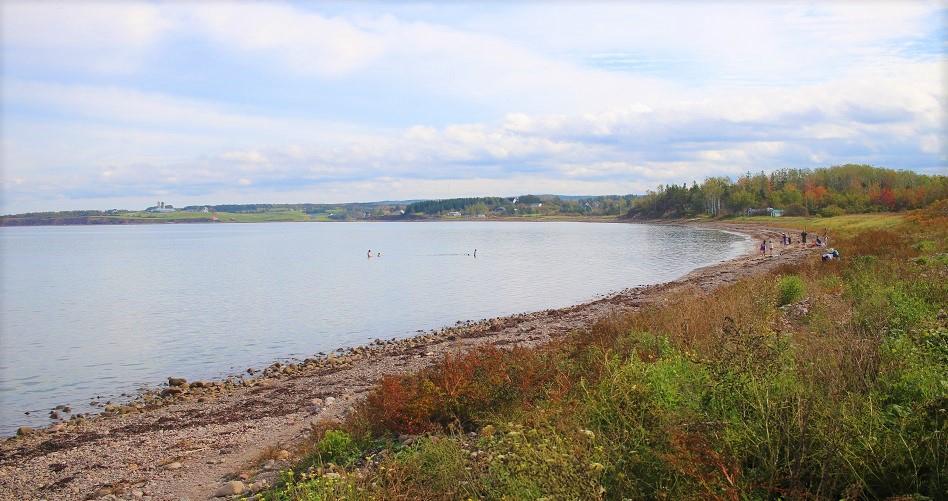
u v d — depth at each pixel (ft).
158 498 32.32
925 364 22.82
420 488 21.99
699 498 15.60
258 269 224.53
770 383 20.58
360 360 75.15
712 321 41.39
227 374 74.28
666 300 90.58
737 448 17.70
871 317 34.94
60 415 58.95
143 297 150.00
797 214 470.80
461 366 35.22
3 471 40.81
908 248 91.97
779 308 51.88
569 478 16.52
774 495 16.25
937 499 15.55
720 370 22.30
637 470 18.34
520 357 36.99
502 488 19.31
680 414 20.51
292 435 41.96
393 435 32.50
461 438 25.91
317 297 143.54
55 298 150.92
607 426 21.58
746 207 543.80
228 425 48.11
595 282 158.61
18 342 95.35
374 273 200.44
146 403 62.03
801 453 16.66
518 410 28.40
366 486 22.91
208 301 140.05
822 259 93.30
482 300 132.16
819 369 22.27
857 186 469.57
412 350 77.00
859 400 19.57
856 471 16.44
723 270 152.46
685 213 643.86
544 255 258.57
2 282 191.01
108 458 41.70
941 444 16.62
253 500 27.55
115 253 337.11
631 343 39.14
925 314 34.83
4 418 58.03
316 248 353.92
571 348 43.11
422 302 131.64
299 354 84.69
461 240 411.95
